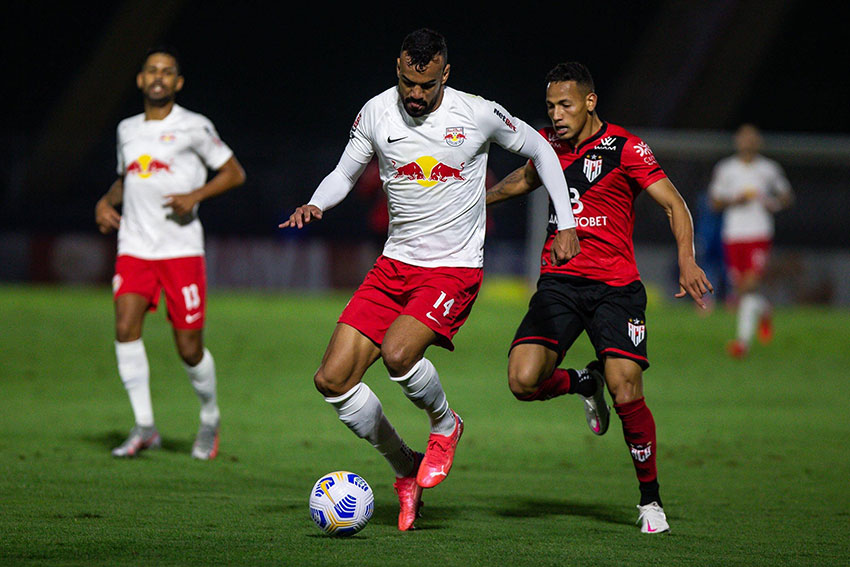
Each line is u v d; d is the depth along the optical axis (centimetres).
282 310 6619
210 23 12425
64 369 4006
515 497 2023
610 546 1574
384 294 1753
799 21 12506
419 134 1689
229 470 2261
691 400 3575
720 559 1493
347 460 2431
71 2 11906
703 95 11400
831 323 6494
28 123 12088
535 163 1797
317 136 12675
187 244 2455
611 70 12900
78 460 2320
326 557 1450
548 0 12750
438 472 1691
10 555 1424
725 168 4991
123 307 2431
